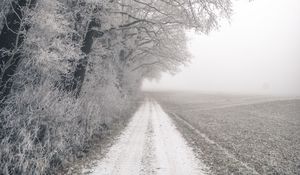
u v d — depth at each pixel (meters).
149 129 15.85
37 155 7.00
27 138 6.56
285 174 9.34
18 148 6.38
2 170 6.09
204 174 8.55
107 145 10.91
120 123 16.48
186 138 14.05
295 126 21.58
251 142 14.28
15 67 7.70
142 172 8.20
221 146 12.77
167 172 8.41
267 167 9.94
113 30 15.52
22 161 6.29
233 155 11.22
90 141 10.82
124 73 23.58
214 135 15.56
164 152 10.73
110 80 16.28
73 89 10.76
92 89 13.59
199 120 22.11
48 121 7.87
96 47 13.62
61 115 8.40
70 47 9.07
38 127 7.50
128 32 18.64
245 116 26.86
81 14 10.56
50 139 7.84
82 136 10.09
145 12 15.99
